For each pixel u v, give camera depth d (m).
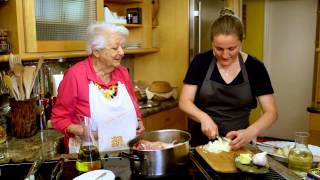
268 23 4.59
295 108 4.60
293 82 4.56
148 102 3.03
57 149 1.78
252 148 1.38
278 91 4.69
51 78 2.42
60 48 2.10
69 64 2.65
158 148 1.17
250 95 1.66
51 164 1.29
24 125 1.94
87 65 1.72
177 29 3.18
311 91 4.43
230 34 1.42
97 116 1.66
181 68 3.21
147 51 3.15
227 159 1.25
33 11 1.91
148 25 3.14
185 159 1.19
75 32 2.23
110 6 3.05
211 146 1.36
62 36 2.13
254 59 1.66
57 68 2.53
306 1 4.32
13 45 1.90
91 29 1.67
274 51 4.62
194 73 1.70
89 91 1.68
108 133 1.59
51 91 2.39
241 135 1.39
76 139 1.63
